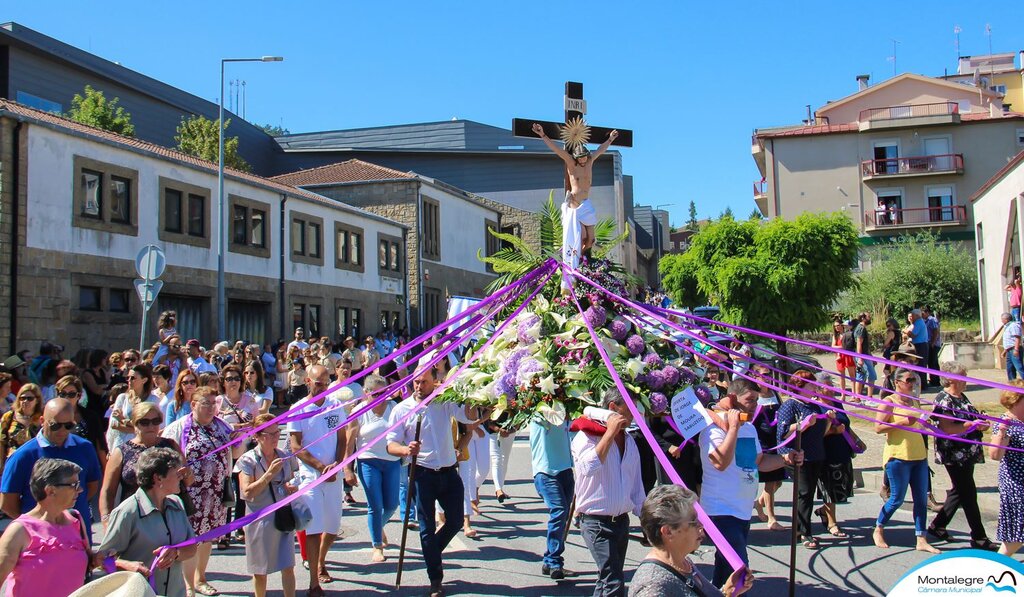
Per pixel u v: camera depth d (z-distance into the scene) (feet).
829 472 28.89
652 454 26.63
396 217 125.29
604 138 29.73
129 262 69.92
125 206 70.28
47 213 61.87
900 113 155.94
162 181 74.38
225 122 137.28
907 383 26.71
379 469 27.04
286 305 93.09
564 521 24.64
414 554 27.96
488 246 153.58
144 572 16.08
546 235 34.35
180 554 17.01
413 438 23.76
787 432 27.58
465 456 25.82
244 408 32.96
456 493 23.43
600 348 21.13
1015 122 145.28
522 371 24.53
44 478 15.88
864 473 37.55
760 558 26.27
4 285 58.23
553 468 24.72
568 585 23.89
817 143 150.20
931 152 147.54
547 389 24.22
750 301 82.99
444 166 165.99
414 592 23.70
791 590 19.86
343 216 106.63
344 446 25.00
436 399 24.00
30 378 36.83
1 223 58.13
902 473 26.63
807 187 149.59
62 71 120.67
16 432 27.55
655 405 24.39
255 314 88.94
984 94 155.12
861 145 148.97
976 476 35.83
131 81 137.49
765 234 83.30
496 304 27.63
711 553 27.04
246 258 86.53
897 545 27.50
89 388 36.24
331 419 25.02
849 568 24.94
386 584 24.52
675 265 102.27
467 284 142.51
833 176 149.18
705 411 19.88
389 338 106.22
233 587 24.58
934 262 121.60
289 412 22.22
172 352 44.91
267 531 20.85
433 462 23.31
